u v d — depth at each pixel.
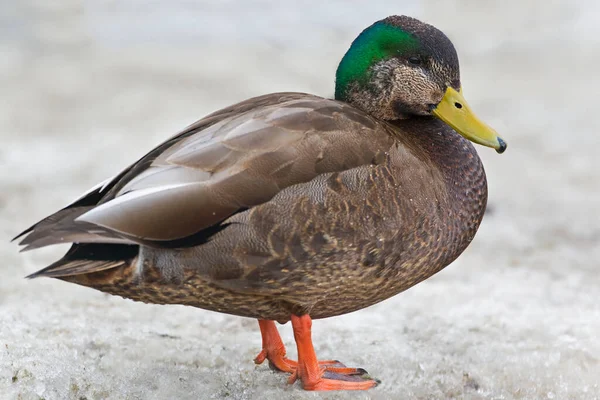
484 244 15.47
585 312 12.26
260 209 8.30
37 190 17.41
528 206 17.28
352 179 8.59
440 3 33.44
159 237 8.09
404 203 8.81
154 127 21.50
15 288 12.64
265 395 9.30
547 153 20.30
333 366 10.02
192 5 31.94
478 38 30.17
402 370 10.20
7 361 9.69
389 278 9.00
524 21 31.73
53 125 21.75
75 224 8.04
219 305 8.96
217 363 10.21
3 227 15.53
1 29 29.53
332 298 8.98
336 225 8.48
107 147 20.06
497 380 9.92
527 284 13.59
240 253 8.34
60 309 11.80
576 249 15.30
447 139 9.86
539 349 10.77
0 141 20.47
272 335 10.06
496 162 19.80
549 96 24.52
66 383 9.35
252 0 32.38
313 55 27.77
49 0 32.59
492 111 23.39
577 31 30.62
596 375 10.04
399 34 9.94
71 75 25.39
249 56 27.45
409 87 9.94
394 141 9.06
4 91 24.05
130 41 28.75
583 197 17.75
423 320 11.89
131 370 9.77
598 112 22.98
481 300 12.78
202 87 24.58
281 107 8.89
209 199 8.18
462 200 9.51
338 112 8.98
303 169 8.45
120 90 24.22
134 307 12.09
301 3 32.28
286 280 8.57
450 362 10.41
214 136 8.54
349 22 30.92
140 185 8.25
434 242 9.14
